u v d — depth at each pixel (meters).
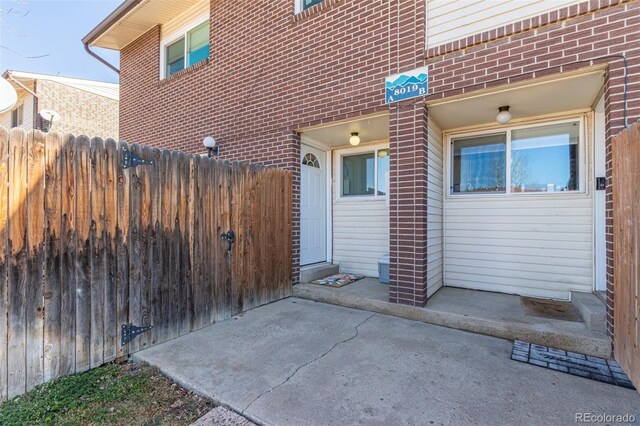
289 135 5.51
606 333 3.27
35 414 2.29
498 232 5.09
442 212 5.50
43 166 2.70
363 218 6.49
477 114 4.71
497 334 3.64
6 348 2.48
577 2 3.39
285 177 5.39
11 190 2.52
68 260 2.84
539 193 4.79
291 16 5.45
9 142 2.51
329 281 5.79
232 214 4.42
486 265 5.17
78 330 2.90
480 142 5.31
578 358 3.10
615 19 3.19
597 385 2.63
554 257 4.68
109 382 2.79
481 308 4.17
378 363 3.03
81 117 13.18
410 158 4.33
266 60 5.79
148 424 2.25
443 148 5.54
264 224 4.95
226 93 6.39
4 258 2.48
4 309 2.48
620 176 2.84
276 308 4.75
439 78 4.14
